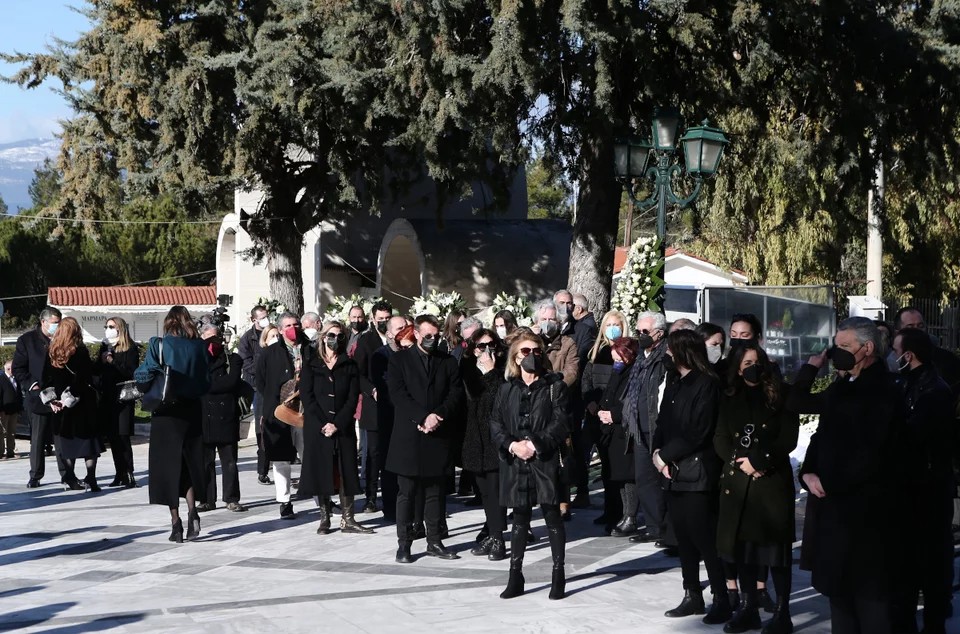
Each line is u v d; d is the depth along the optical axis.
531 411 7.83
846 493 5.75
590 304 19.88
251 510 12.30
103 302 64.12
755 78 19.17
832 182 21.89
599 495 12.79
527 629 7.05
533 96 18.17
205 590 8.54
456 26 17.64
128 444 14.26
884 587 5.69
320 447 10.55
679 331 7.35
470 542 10.18
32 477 14.42
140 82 21.56
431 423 9.12
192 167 21.67
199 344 10.50
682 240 42.16
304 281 31.91
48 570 9.49
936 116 19.38
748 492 6.81
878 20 18.59
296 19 20.44
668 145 13.51
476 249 26.69
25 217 25.00
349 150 23.42
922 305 25.36
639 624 7.15
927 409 6.37
